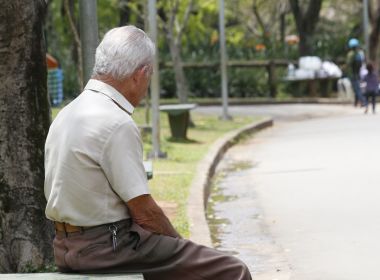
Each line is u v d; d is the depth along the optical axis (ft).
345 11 213.87
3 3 27.20
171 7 96.78
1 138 27.68
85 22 33.32
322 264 34.04
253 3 190.08
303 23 159.12
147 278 20.10
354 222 41.27
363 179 53.42
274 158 69.72
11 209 27.86
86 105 19.61
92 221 19.56
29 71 27.71
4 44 27.35
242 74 150.92
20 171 27.81
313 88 152.15
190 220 41.32
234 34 179.52
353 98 147.54
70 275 19.77
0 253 27.84
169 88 148.36
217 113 118.11
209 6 132.16
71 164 19.35
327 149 71.67
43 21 28.19
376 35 162.09
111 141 19.20
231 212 47.57
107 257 19.63
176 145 75.72
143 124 84.17
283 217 44.70
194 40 159.12
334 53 162.81
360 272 32.30
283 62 153.07
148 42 19.94
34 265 27.94
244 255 36.96
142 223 19.63
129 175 19.20
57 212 19.72
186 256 20.15
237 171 64.34
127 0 114.11
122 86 19.80
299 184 54.60
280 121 111.96
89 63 33.40
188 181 53.88
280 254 36.63
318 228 40.98
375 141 74.13
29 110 27.78
